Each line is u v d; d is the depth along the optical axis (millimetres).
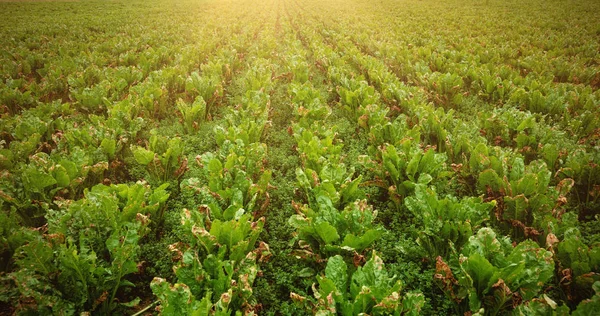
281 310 3420
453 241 3561
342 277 2971
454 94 7812
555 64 9758
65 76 9641
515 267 2770
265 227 4598
